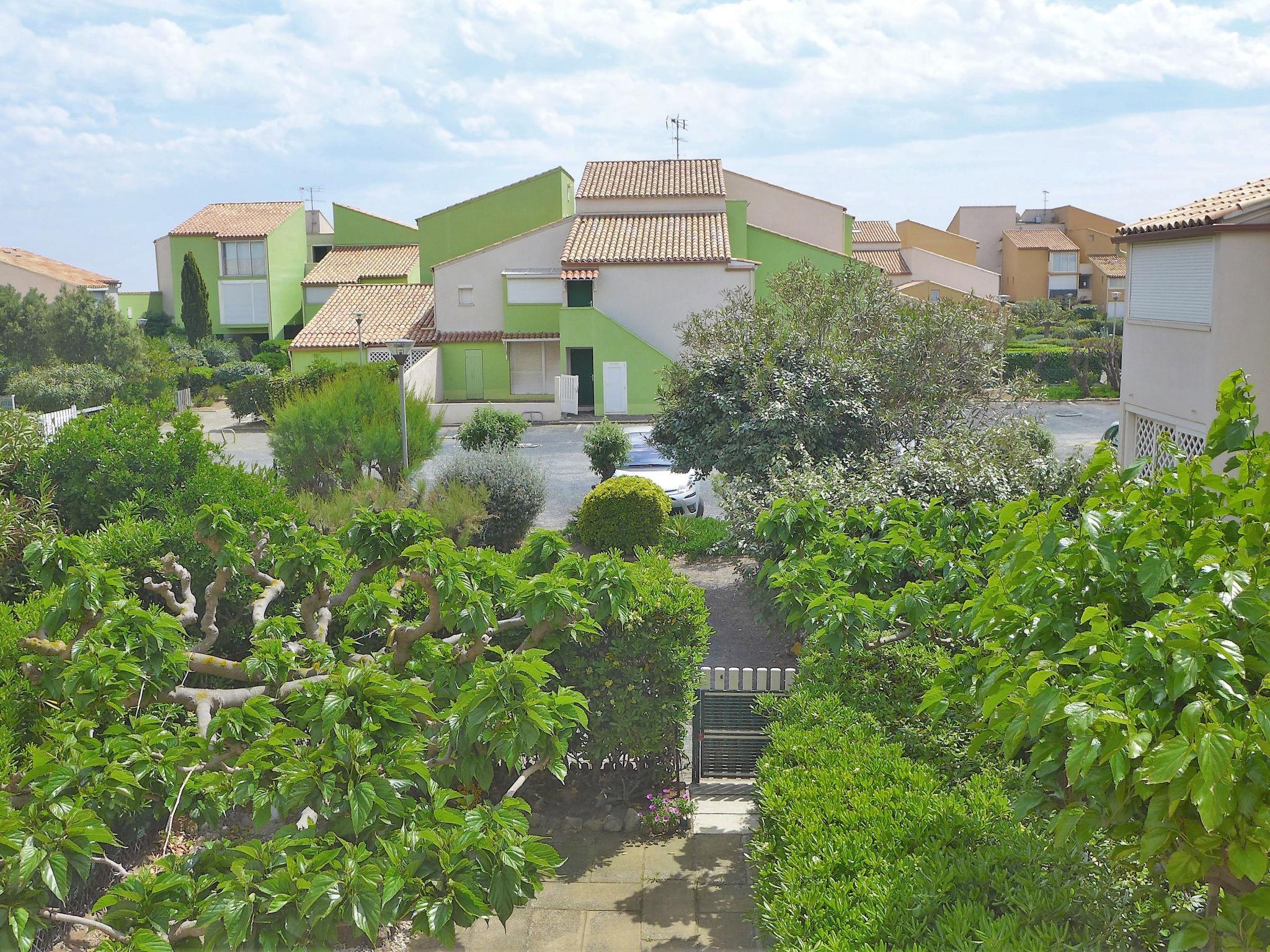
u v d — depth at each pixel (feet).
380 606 23.89
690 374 59.62
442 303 146.41
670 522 68.28
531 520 64.85
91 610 22.02
